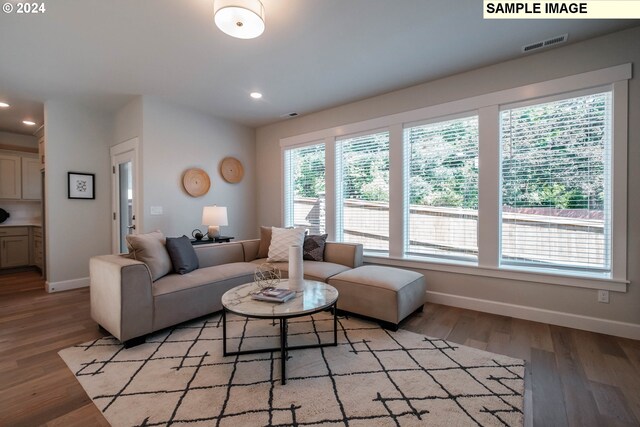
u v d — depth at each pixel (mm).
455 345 2250
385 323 2594
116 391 1706
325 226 4227
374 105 3729
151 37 2414
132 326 2234
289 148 4699
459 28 2330
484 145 2963
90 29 2297
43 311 3066
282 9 2092
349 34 2402
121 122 4113
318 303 1976
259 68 2973
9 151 5039
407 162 3518
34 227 5191
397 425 1431
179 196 4031
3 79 3184
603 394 1679
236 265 3260
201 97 3740
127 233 4094
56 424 1468
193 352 2156
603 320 2453
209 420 1471
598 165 2496
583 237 2572
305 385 1747
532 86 2717
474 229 3102
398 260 3529
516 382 1774
